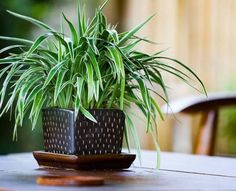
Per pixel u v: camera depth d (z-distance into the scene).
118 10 3.73
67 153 1.12
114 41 1.11
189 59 3.38
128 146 1.19
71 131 1.11
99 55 1.10
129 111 1.33
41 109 1.17
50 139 1.16
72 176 0.98
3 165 1.23
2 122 3.28
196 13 3.37
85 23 1.17
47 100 1.19
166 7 3.50
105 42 1.12
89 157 1.11
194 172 1.17
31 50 1.09
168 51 3.47
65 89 1.14
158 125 3.33
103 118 1.13
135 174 1.10
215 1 3.29
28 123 3.29
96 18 1.15
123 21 3.71
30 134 3.37
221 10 3.27
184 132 3.23
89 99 1.06
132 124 1.16
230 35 3.22
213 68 3.27
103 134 1.13
